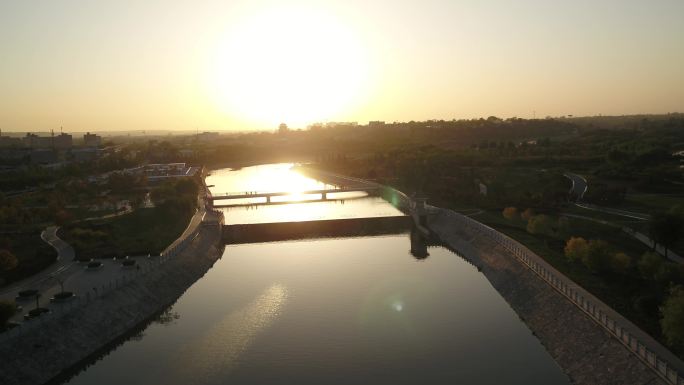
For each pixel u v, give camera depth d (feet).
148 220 648.38
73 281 396.16
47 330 306.35
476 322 363.56
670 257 413.39
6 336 282.77
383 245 609.42
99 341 329.11
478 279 463.01
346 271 494.18
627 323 288.30
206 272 503.20
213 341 343.26
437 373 293.02
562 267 403.75
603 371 262.26
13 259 403.34
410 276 474.08
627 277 370.73
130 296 381.60
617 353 263.70
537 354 312.29
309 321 371.35
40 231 574.15
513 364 300.61
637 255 424.87
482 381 282.77
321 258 547.90
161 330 363.15
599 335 286.05
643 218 563.89
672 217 412.77
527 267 416.67
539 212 630.74
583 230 515.50
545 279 376.89
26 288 381.40
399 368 299.99
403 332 348.18
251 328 361.92
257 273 495.00
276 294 429.79
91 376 301.02
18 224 605.73
